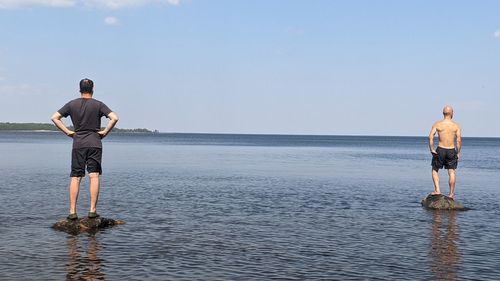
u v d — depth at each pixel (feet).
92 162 35.47
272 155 193.36
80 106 35.83
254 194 57.93
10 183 65.98
